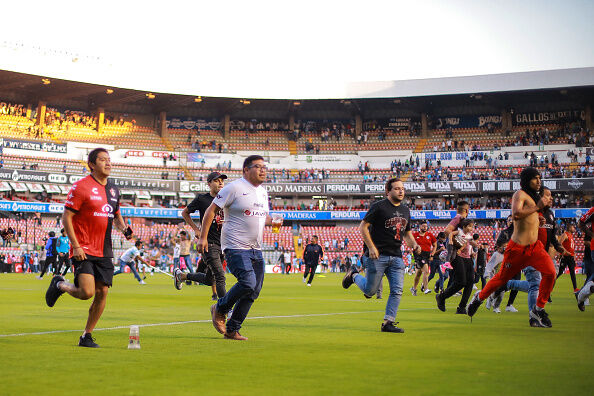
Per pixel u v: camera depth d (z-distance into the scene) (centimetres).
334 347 652
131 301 1391
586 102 6097
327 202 5997
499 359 570
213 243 1083
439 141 6334
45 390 422
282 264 4828
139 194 5500
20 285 2088
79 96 6019
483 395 416
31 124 5725
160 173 5856
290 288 2228
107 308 1173
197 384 450
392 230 813
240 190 723
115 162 5856
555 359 570
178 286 1228
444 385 449
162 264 4825
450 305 1355
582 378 476
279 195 6081
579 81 5675
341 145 6438
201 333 772
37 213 5247
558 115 6278
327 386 445
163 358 568
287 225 5966
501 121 6425
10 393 412
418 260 1816
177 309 1164
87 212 619
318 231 5694
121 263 2391
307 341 704
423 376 484
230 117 6612
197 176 5922
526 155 5962
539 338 736
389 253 815
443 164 6088
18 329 794
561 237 1598
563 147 5909
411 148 6306
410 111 6625
